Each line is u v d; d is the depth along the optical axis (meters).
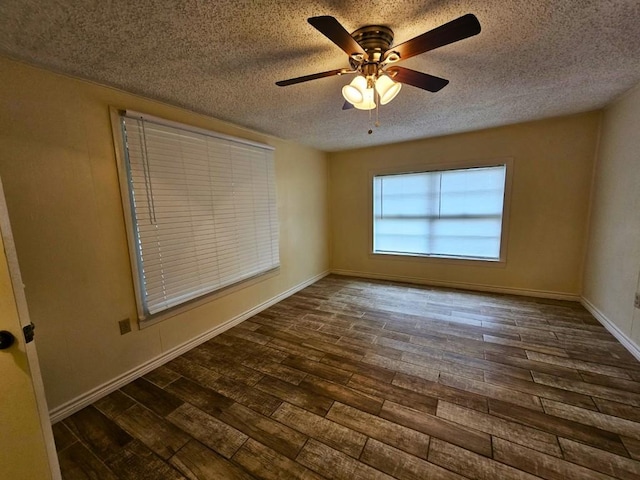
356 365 2.12
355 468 1.30
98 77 1.76
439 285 3.99
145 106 2.09
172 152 2.26
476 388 1.81
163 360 2.24
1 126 1.45
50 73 1.62
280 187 3.53
